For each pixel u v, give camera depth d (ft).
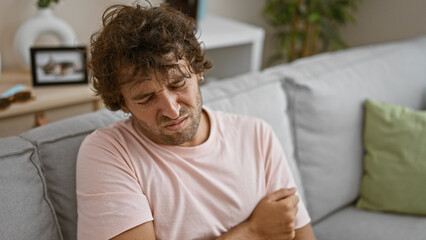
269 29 10.59
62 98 5.38
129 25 2.80
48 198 3.10
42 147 3.21
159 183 3.04
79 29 7.07
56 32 6.10
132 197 2.85
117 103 3.06
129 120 3.31
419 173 4.59
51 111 5.45
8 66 6.57
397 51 5.90
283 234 3.27
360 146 4.96
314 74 4.89
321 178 4.68
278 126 4.40
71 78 5.73
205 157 3.28
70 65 5.70
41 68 5.60
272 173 3.54
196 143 3.34
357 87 5.06
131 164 3.02
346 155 4.83
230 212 3.27
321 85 4.74
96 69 2.93
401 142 4.69
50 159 3.21
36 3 6.01
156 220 2.99
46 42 6.77
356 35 10.25
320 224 4.69
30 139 3.26
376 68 5.43
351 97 4.93
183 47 2.87
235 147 3.47
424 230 4.40
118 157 2.99
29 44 5.96
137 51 2.73
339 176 4.78
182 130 2.97
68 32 6.15
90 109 5.82
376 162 4.79
